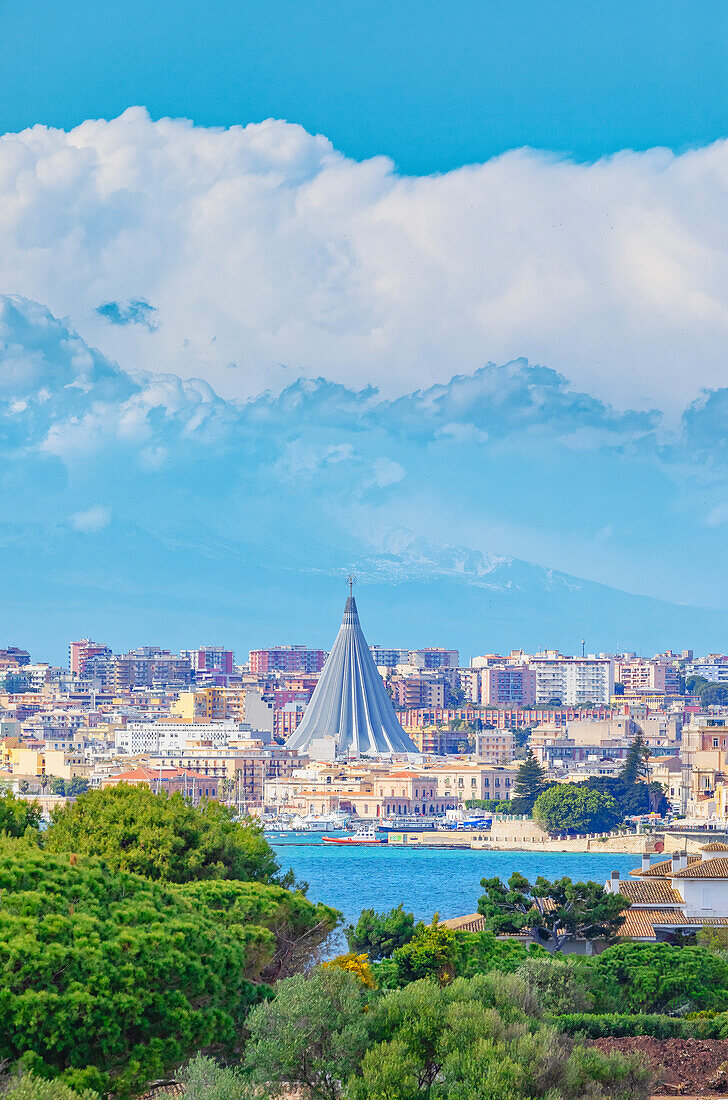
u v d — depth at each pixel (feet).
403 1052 410.52
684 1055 523.70
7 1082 367.66
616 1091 424.46
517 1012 448.24
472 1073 402.93
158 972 406.21
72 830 592.60
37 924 400.47
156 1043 395.55
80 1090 368.27
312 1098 417.69
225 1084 389.19
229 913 491.31
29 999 376.07
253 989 453.17
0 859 442.09
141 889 463.01
